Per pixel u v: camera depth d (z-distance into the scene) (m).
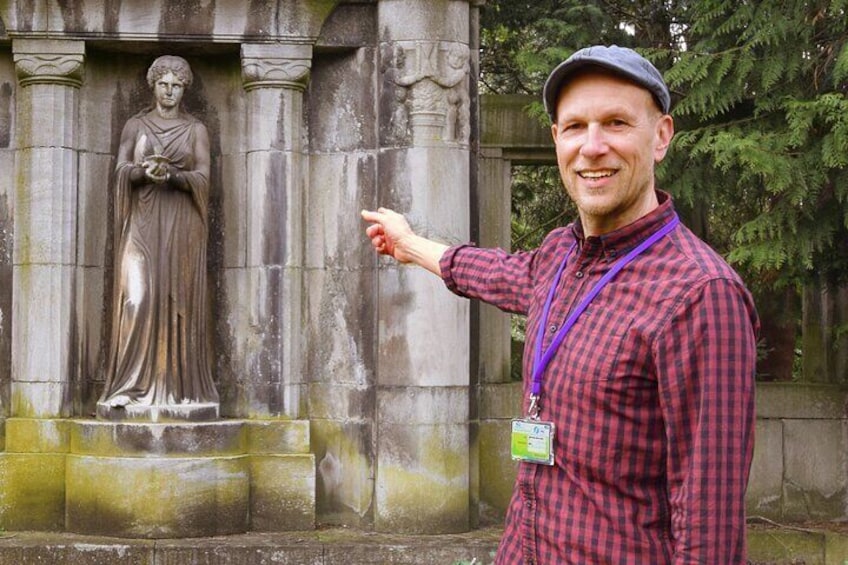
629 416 2.37
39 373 7.69
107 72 8.05
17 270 7.78
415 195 7.69
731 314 2.31
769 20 7.16
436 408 7.68
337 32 7.96
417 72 7.70
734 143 6.93
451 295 7.73
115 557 7.12
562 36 8.73
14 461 7.59
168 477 7.38
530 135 8.40
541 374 2.53
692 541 2.28
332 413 8.01
